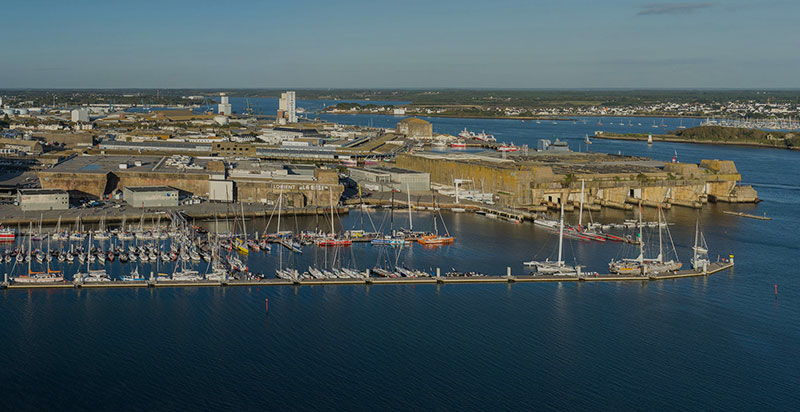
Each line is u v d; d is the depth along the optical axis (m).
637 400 143.00
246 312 183.75
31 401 137.12
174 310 183.75
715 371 156.62
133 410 134.62
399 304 192.75
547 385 148.12
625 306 195.50
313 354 159.62
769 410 140.25
